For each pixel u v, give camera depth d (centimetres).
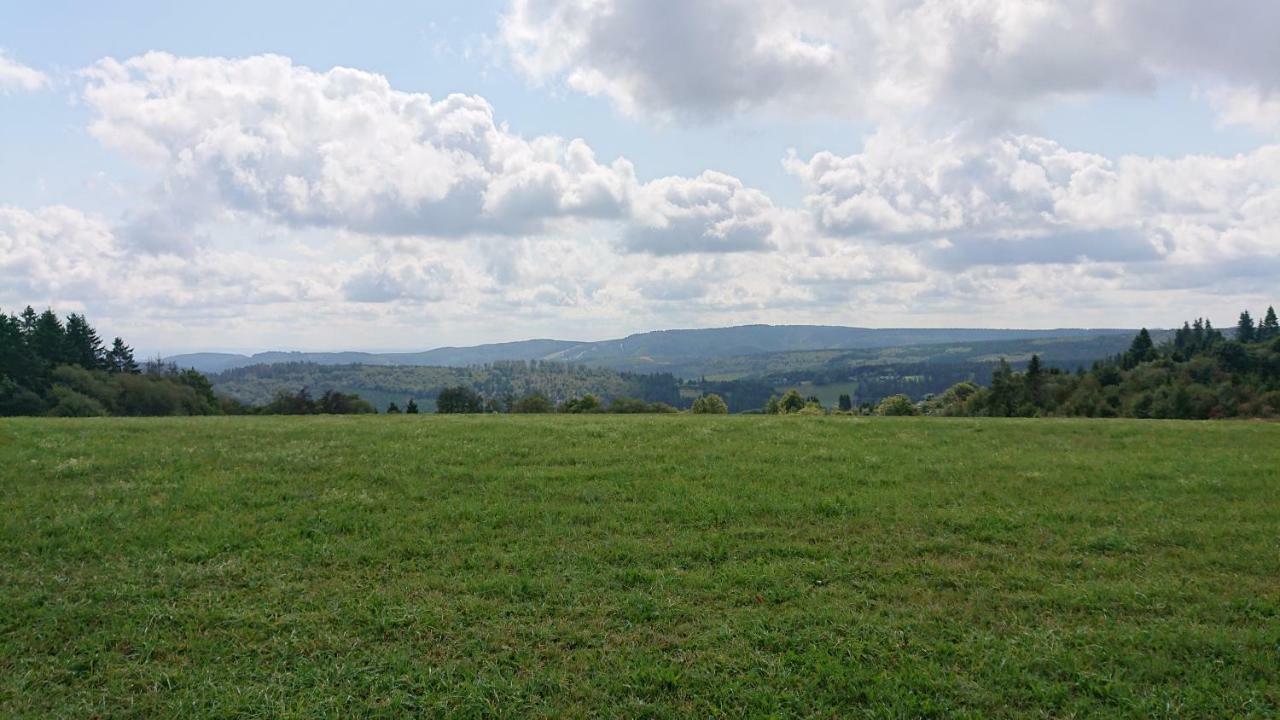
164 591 1121
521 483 1753
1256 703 832
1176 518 1499
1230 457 2128
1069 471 1916
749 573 1191
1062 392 11344
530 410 12238
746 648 957
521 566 1226
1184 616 1045
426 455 2050
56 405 8456
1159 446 2341
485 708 830
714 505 1559
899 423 2869
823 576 1188
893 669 909
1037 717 817
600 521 1466
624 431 2527
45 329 10044
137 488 1662
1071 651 942
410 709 834
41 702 842
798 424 2806
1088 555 1291
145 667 913
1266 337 15175
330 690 863
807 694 861
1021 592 1127
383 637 988
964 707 830
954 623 1024
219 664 925
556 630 1002
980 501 1619
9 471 1775
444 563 1241
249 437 2328
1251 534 1397
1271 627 1005
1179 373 11031
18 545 1299
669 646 967
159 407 9900
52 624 1016
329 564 1244
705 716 823
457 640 977
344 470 1853
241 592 1125
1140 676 891
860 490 1705
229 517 1473
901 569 1215
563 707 838
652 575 1183
